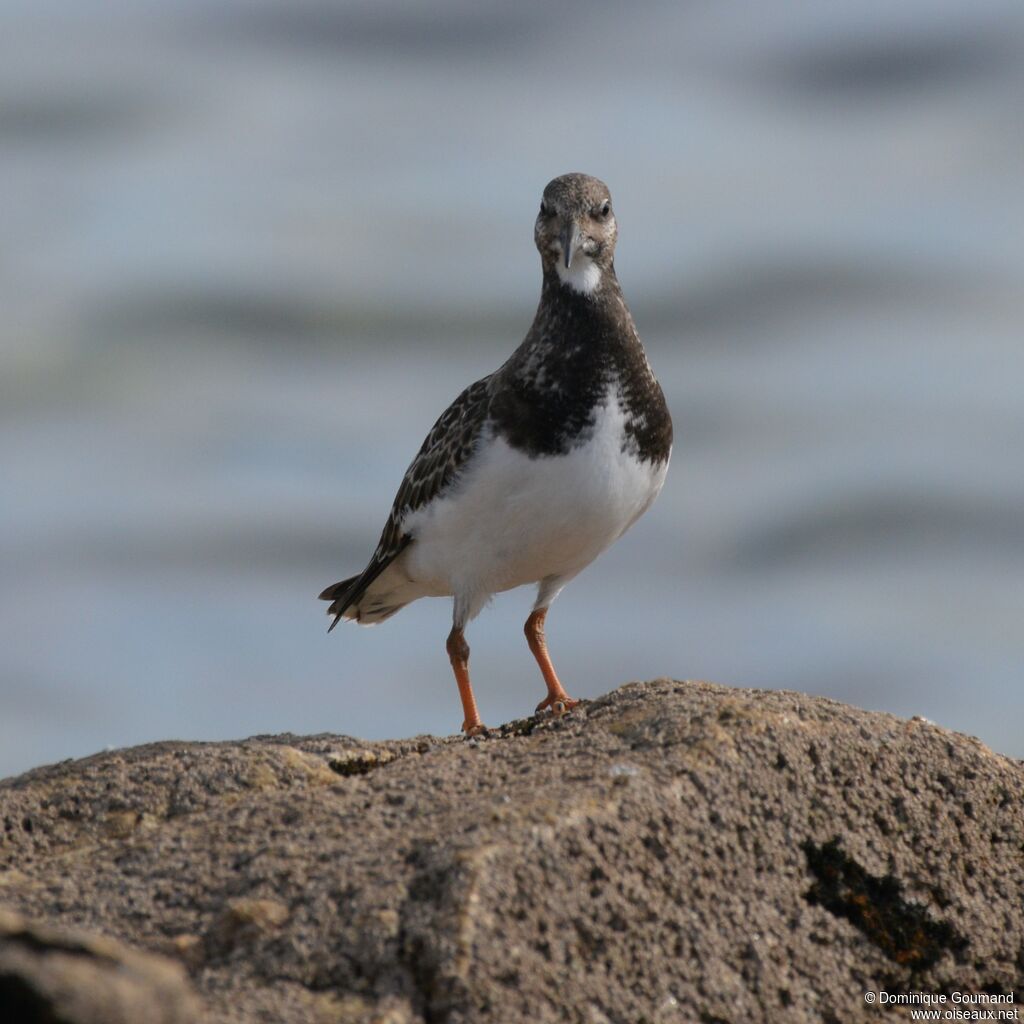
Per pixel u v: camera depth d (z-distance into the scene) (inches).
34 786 410.6
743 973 340.2
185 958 319.0
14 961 245.4
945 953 364.8
